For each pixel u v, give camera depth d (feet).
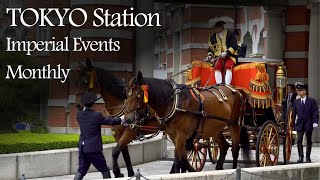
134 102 42.96
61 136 60.18
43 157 53.06
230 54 54.24
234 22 110.42
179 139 45.19
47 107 72.49
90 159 42.78
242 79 54.85
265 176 45.32
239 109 51.96
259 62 56.59
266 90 54.70
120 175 47.37
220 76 54.29
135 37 72.95
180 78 114.32
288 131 59.41
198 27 108.88
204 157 56.29
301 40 86.99
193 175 41.16
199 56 108.68
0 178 50.39
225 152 52.37
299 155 63.31
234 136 52.06
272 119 56.95
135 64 72.90
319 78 82.43
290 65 87.61
